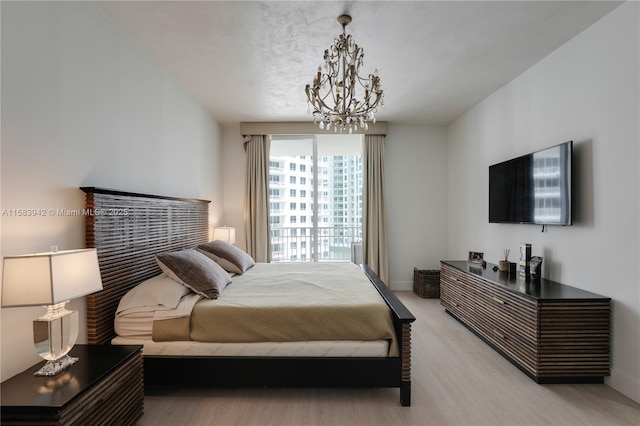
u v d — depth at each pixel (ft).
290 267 11.68
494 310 9.18
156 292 7.07
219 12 7.19
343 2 6.87
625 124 6.93
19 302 4.43
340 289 8.31
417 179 16.66
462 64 9.83
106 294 6.89
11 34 5.02
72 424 4.22
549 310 7.34
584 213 7.99
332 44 8.60
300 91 11.84
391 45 8.69
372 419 6.10
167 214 9.75
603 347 7.30
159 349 6.82
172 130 10.55
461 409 6.42
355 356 6.76
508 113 11.26
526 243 9.86
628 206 6.88
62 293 4.64
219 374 6.71
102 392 4.82
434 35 8.20
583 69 8.02
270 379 6.69
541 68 9.57
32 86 5.39
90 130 6.75
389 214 16.62
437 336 10.33
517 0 6.82
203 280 7.61
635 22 6.70
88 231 6.48
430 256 16.66
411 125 16.65
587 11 7.21
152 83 9.29
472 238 13.99
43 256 4.51
